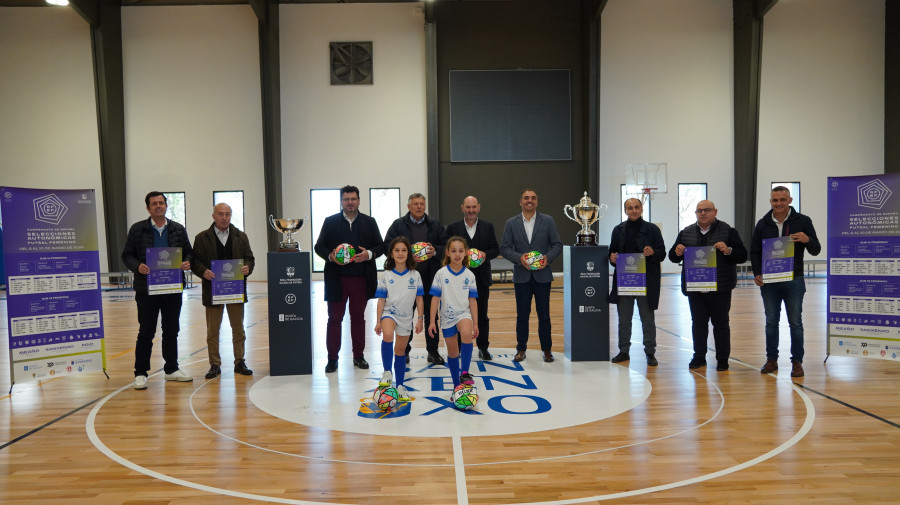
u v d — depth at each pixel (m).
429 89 14.96
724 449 3.09
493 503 2.49
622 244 5.20
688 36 15.23
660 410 3.79
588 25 14.82
